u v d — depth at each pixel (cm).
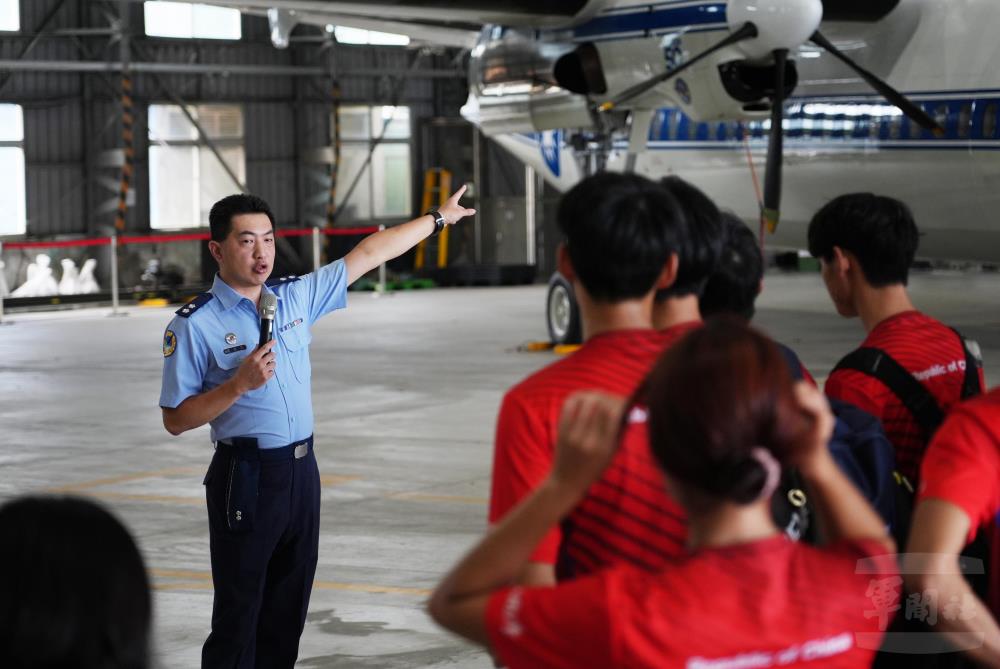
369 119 2536
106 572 129
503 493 202
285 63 2427
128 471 834
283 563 396
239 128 2386
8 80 2123
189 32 2317
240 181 2400
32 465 859
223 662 384
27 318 1928
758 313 1800
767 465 148
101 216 2225
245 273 381
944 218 1227
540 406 201
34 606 126
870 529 158
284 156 2445
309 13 1456
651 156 1556
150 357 1436
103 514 133
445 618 165
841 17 1179
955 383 285
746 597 149
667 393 151
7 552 128
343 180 2525
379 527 670
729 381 148
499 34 1376
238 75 2370
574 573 198
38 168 2169
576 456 159
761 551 152
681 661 149
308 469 391
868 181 1266
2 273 2012
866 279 298
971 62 1137
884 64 1214
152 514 709
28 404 1120
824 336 1507
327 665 458
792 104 1326
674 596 149
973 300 1936
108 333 1692
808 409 151
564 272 219
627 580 153
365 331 1656
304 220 2469
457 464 837
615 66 1250
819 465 156
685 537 192
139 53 2233
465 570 164
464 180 2616
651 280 211
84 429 997
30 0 2148
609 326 213
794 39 1088
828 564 154
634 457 193
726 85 1154
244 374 359
